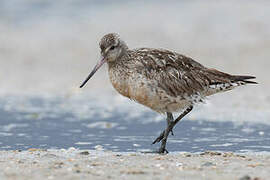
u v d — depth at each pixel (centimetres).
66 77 2331
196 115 1723
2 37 2845
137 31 2880
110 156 1170
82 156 1188
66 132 1527
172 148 1333
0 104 1909
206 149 1316
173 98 1278
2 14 3173
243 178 930
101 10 3281
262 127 1556
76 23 3062
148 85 1262
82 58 2589
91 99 2002
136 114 1772
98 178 939
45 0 3400
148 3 3388
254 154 1236
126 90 1303
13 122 1656
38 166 1034
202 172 989
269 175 966
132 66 1279
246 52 2566
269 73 2294
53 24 3056
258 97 1969
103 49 1311
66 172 978
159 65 1276
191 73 1296
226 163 1080
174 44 2698
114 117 1728
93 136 1477
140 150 1312
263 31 2800
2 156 1174
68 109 1844
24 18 3144
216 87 1304
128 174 969
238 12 3069
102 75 2370
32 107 1869
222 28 2873
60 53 2652
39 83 2244
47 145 1370
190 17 3056
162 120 1684
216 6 3209
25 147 1347
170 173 980
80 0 3453
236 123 1612
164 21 3019
